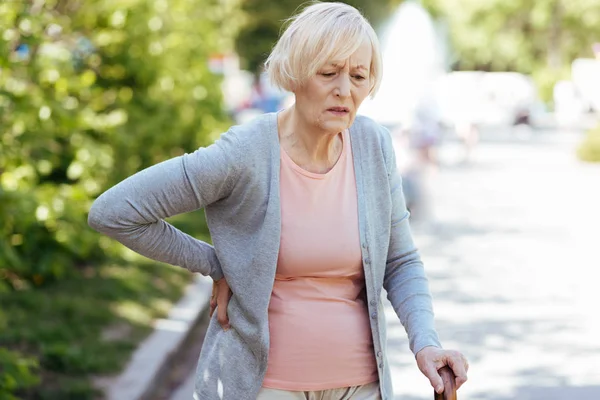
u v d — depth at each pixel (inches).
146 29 521.3
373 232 131.4
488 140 1715.1
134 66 521.0
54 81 359.3
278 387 129.6
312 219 128.4
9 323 334.3
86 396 269.4
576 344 364.2
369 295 131.7
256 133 128.3
